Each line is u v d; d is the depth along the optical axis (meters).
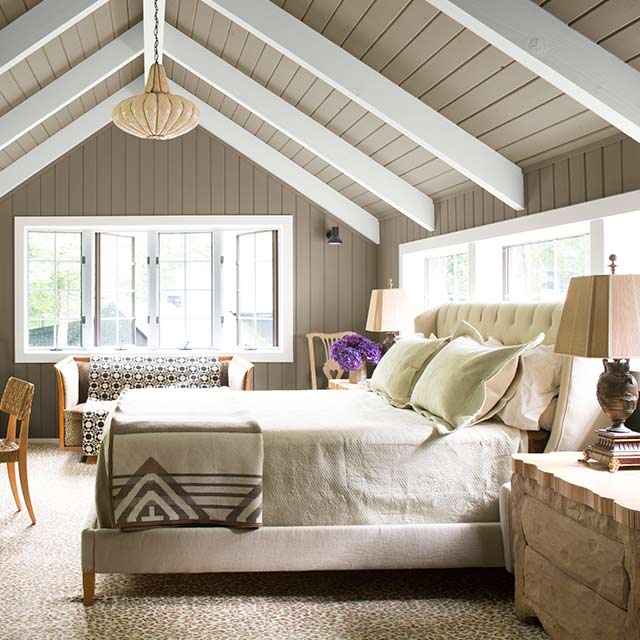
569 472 2.47
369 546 2.96
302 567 2.94
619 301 2.45
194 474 2.92
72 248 6.73
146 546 2.89
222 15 4.38
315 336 6.69
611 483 2.30
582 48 2.82
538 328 3.54
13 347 6.52
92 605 2.91
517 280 4.59
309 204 6.75
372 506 3.01
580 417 3.06
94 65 5.17
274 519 2.98
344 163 5.27
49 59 4.79
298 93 4.89
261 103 5.14
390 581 3.20
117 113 3.74
